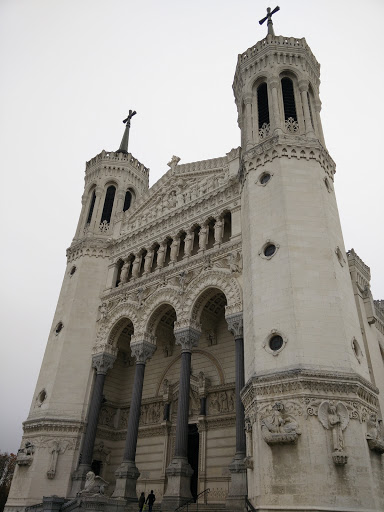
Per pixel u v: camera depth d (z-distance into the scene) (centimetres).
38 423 3422
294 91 3378
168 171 4369
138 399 3225
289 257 2445
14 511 3086
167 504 2542
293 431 1920
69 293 4156
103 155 5169
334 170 3091
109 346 3750
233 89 3919
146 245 3994
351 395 2022
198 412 3322
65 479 3219
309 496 1783
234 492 2314
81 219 4834
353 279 3005
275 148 2942
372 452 1959
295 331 2203
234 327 2819
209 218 3528
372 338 2941
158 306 3469
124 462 2992
